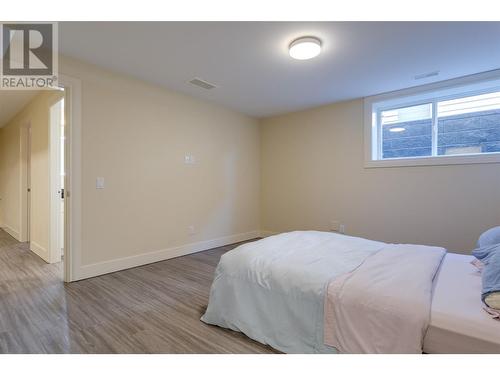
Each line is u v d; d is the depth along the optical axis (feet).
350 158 12.85
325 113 13.66
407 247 7.13
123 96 10.06
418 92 10.90
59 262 10.99
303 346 4.99
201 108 13.00
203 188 13.19
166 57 8.52
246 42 7.61
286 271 5.49
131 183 10.38
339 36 7.29
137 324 6.31
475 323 3.67
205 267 10.55
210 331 6.05
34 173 12.59
